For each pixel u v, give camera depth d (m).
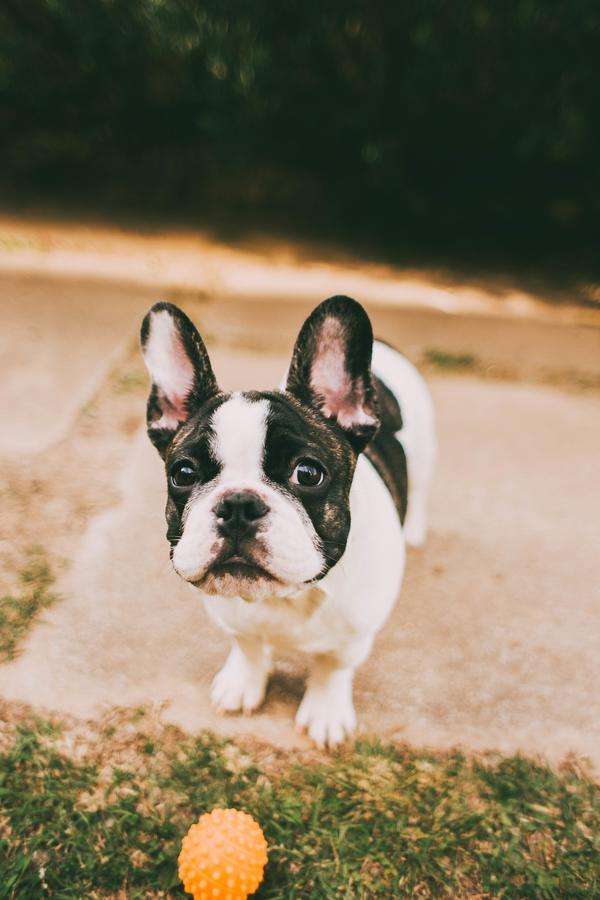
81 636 0.91
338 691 0.83
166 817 0.75
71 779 0.77
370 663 0.90
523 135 2.51
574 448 1.34
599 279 2.47
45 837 0.73
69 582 0.97
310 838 0.74
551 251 2.72
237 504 0.64
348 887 0.71
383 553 0.74
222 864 0.67
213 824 0.69
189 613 0.95
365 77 2.59
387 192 2.91
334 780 0.79
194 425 0.70
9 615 0.92
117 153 3.31
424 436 0.97
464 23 2.33
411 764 0.80
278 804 0.76
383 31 2.47
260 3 2.47
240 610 0.74
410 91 2.53
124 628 0.92
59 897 0.70
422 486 1.03
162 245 2.58
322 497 0.68
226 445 0.67
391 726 0.84
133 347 1.60
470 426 1.40
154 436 0.76
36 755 0.79
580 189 2.68
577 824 0.76
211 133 2.88
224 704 0.84
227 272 2.31
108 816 0.76
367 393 0.72
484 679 0.89
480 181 2.77
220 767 0.79
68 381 1.43
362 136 2.78
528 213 2.78
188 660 0.89
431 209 2.86
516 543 1.09
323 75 2.64
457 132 2.60
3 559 1.00
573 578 1.03
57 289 1.95
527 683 0.89
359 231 2.88
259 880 0.68
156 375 0.74
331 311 0.71
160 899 0.70
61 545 1.03
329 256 2.61
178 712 0.84
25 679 0.85
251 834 0.69
